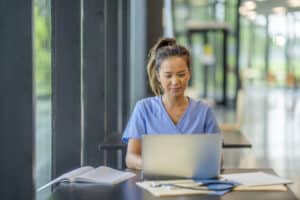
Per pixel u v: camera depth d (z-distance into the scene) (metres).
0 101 2.23
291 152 7.82
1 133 2.24
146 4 7.77
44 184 3.27
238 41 16.67
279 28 20.55
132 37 7.64
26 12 2.21
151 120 2.76
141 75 7.53
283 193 2.28
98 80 4.42
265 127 11.13
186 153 2.41
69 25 3.52
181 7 16.41
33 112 2.25
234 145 4.13
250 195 2.24
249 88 21.61
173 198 2.18
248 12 16.81
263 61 21.25
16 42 2.22
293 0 15.34
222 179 2.48
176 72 2.66
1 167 2.26
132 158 2.72
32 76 2.24
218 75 16.56
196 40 16.67
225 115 13.24
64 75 3.54
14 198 2.27
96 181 2.42
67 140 3.56
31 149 2.27
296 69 21.30
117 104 5.82
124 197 2.20
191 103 2.78
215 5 16.58
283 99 19.23
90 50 4.39
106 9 5.37
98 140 4.43
